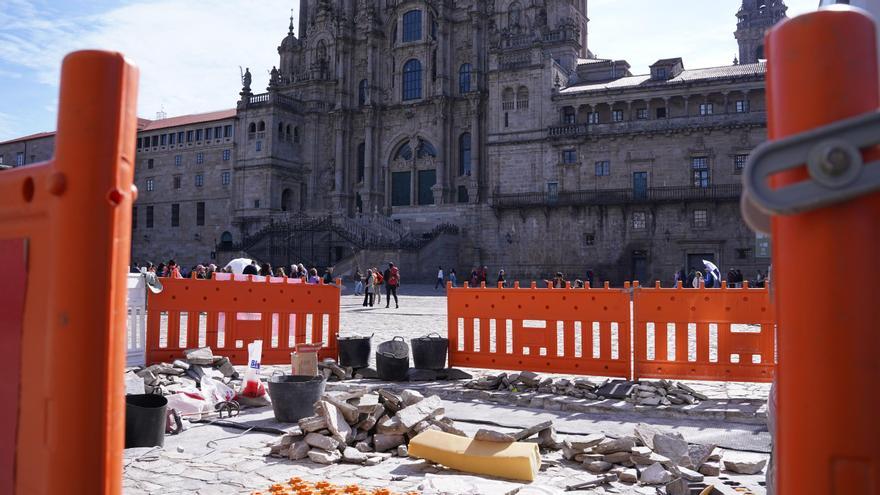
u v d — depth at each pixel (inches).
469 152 2910.9
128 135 88.2
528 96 2508.6
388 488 269.6
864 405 65.0
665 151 2281.0
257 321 521.7
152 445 326.0
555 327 484.1
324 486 256.7
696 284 1347.2
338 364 534.3
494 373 528.4
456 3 2970.0
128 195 88.5
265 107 3016.7
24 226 91.4
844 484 66.1
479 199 2795.3
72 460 82.7
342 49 3142.2
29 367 89.6
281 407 379.9
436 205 2719.0
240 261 1114.7
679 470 277.7
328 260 2679.6
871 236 65.3
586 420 398.0
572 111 2454.5
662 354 454.0
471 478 271.1
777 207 65.2
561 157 2436.0
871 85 67.7
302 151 3171.8
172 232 3253.0
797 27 68.7
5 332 94.3
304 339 532.7
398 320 1098.7
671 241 2273.6
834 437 66.0
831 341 65.8
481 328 509.0
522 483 272.4
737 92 2172.7
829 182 63.4
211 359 482.3
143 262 3316.9
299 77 3284.9
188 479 281.0
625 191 2326.5
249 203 3021.7
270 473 290.5
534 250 2481.5
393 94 3073.3
